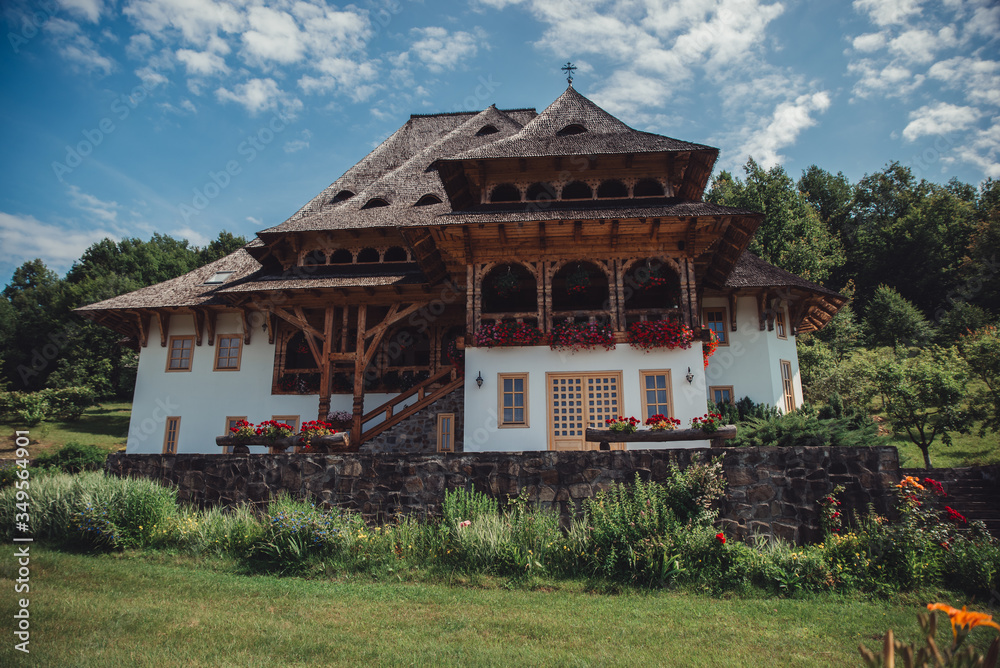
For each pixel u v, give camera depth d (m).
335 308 21.75
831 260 42.56
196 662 6.37
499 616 8.05
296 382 22.06
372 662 6.51
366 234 21.95
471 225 15.95
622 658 6.71
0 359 49.56
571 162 17.98
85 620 7.56
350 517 11.83
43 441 35.44
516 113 30.08
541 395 15.88
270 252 22.34
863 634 7.59
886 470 11.05
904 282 50.91
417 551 10.45
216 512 12.27
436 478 11.91
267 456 12.84
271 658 6.55
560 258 16.77
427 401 18.61
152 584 9.27
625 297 18.80
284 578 9.81
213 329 22.91
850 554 9.86
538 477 11.61
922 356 24.97
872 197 58.47
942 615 8.26
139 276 60.91
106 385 47.31
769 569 9.52
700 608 8.47
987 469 13.82
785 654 6.91
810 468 11.19
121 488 12.26
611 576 9.65
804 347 30.98
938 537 9.84
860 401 24.19
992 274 42.94
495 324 16.38
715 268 19.50
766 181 41.81
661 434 12.42
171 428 22.28
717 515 11.00
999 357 21.33
